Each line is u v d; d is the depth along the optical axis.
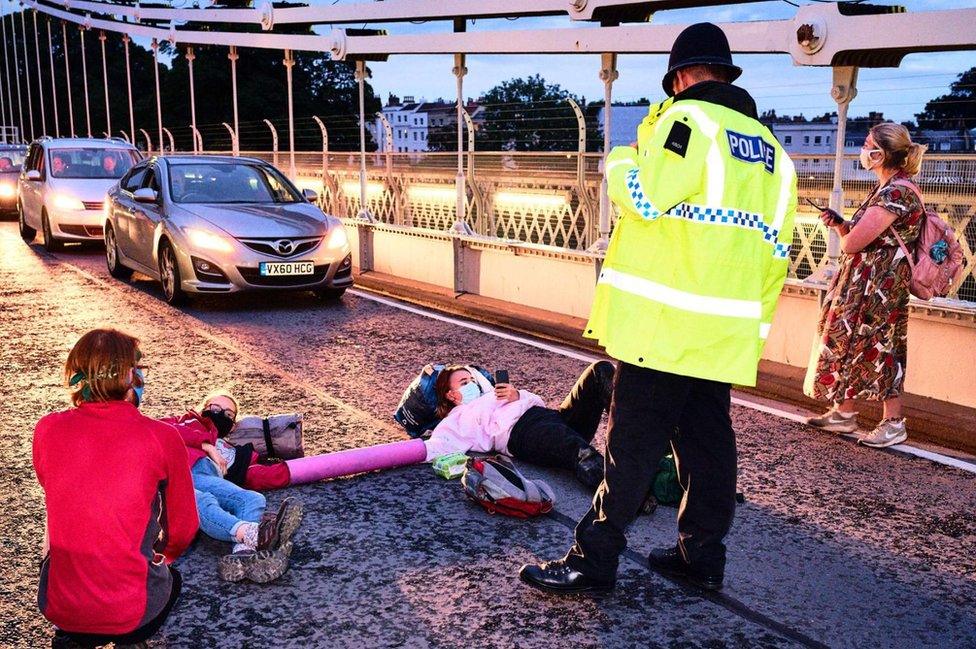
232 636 2.89
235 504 3.56
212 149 59.56
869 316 4.66
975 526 3.82
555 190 8.91
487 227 9.96
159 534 2.65
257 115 60.31
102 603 2.37
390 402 5.55
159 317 8.34
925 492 4.19
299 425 4.38
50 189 13.23
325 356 6.80
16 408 5.40
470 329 7.92
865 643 2.88
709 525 3.12
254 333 7.66
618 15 7.14
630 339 2.82
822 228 7.01
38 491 4.10
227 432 4.06
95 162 13.98
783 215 2.90
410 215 11.27
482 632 2.91
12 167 19.42
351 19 11.06
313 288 8.91
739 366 2.78
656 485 3.86
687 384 2.89
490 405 4.50
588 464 4.07
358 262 11.03
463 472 4.08
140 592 2.44
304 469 4.16
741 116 2.80
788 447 4.80
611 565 3.08
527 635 2.89
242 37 14.54
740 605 3.11
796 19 5.54
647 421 2.90
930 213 4.57
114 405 2.46
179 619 3.00
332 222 9.30
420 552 3.51
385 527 3.75
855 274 4.70
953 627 3.00
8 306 8.78
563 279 8.02
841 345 4.76
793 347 6.22
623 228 2.87
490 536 3.66
